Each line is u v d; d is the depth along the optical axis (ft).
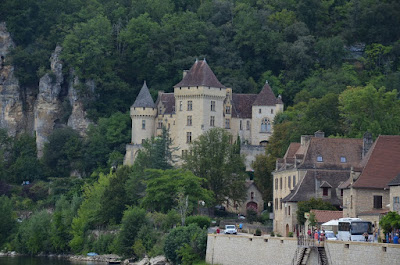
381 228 633.61
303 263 606.55
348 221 624.59
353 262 559.38
